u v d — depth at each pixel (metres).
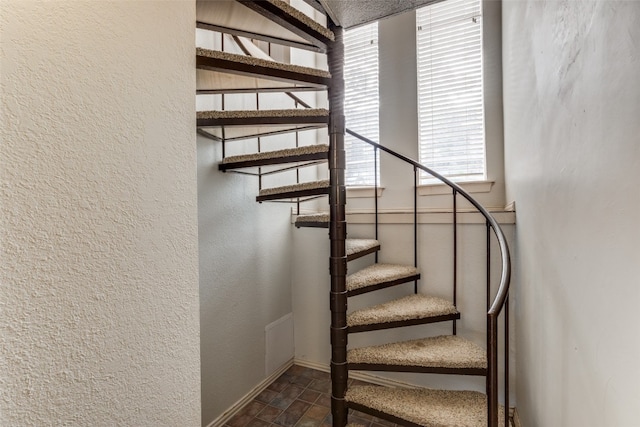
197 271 0.69
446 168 2.60
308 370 2.60
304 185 1.82
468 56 2.53
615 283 0.69
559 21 1.03
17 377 0.42
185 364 0.65
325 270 2.58
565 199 1.00
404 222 2.27
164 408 0.61
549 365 1.18
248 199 2.24
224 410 2.00
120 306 0.54
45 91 0.45
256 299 2.30
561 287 1.04
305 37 1.42
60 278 0.46
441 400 1.62
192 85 0.69
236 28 1.40
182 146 0.66
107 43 0.53
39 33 0.44
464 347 1.77
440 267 2.15
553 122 1.11
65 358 0.47
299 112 1.53
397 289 2.28
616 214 0.69
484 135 2.44
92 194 0.50
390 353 1.71
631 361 0.63
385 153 2.80
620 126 0.66
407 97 2.72
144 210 0.58
